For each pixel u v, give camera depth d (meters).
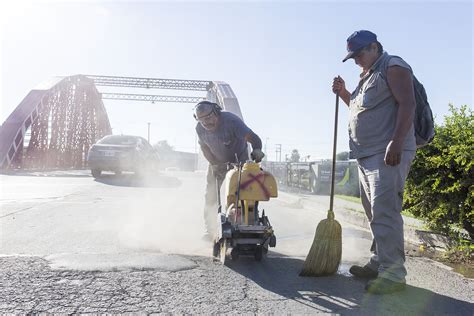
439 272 3.59
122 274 3.20
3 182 12.85
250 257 3.96
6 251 3.85
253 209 3.74
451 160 4.12
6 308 2.45
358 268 3.38
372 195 3.16
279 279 3.24
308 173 13.34
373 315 2.53
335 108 3.68
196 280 3.13
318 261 3.31
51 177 15.76
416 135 3.33
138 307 2.54
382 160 3.13
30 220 5.68
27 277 3.04
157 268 3.40
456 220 4.27
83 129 41.09
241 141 4.36
